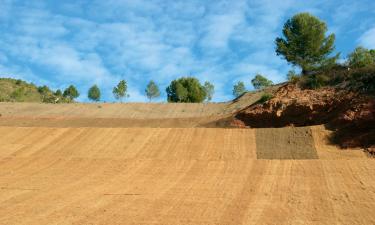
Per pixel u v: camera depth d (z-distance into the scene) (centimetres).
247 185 2077
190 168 2469
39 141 3331
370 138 2836
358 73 4050
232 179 2200
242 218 1577
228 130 3366
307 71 4822
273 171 2311
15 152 3075
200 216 1617
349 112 3166
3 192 2070
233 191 1983
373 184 1981
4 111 5166
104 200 1888
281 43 4906
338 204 1717
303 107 3669
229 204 1775
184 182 2180
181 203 1808
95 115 5028
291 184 2056
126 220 1584
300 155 2745
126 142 3225
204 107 5266
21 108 5356
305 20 4831
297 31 4838
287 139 3053
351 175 2150
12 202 1881
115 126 4369
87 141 3284
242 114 4038
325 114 3528
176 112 5106
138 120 4681
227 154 2859
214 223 1529
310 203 1752
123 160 2738
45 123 4503
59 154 3000
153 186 2122
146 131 3462
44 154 3016
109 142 3241
